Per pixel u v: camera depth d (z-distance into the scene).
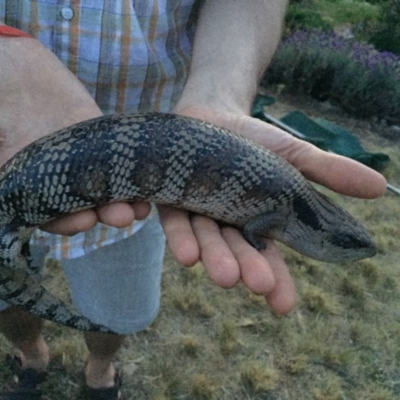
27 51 0.37
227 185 0.36
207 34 0.41
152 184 0.34
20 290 0.38
